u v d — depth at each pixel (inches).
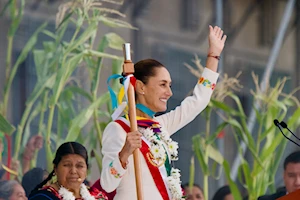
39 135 585.9
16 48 619.5
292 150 716.7
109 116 592.4
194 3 716.0
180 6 710.5
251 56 745.6
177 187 387.2
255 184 645.3
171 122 407.2
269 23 758.5
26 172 560.7
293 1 770.2
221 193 644.1
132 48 680.4
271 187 658.8
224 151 703.7
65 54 580.4
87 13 586.2
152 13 694.5
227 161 701.9
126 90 380.8
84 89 621.3
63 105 599.2
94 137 597.3
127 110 395.9
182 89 699.4
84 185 438.0
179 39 706.8
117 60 596.7
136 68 399.9
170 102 690.8
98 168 610.5
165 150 393.4
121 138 386.6
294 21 769.6
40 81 585.9
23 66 618.8
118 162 374.0
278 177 708.0
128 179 385.7
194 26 716.7
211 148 642.2
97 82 589.6
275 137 650.8
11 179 567.2
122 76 392.8
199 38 717.9
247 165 645.3
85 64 620.1
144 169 385.7
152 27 693.3
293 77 759.7
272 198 604.1
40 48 625.0
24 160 583.5
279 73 754.2
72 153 435.5
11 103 613.3
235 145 708.0
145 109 397.1
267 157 649.0
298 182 589.3
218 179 697.0
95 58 632.4
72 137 571.8
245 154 708.7
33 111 587.5
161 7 699.4
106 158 385.7
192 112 409.4
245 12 747.4
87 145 598.9
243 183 706.2
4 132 570.3
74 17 635.5
